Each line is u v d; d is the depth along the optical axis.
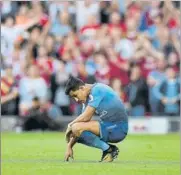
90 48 79.94
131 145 54.41
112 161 37.94
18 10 83.31
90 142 37.56
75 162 37.97
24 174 32.00
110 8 83.44
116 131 37.72
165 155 44.44
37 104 74.25
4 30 81.06
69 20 82.88
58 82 76.44
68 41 80.44
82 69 78.12
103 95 37.41
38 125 73.50
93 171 33.16
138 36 81.25
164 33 81.75
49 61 77.88
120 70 77.44
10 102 75.31
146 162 38.94
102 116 37.53
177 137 66.25
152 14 83.38
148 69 78.06
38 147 51.19
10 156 42.84
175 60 79.00
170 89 75.94
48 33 82.00
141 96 75.50
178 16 82.88
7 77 76.44
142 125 75.12
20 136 65.25
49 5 83.88
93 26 81.94
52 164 36.69
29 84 75.88
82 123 37.38
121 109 37.66
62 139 60.84
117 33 81.12
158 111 75.75
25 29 81.75
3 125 74.38
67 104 75.31
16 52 80.25
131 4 84.25
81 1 83.69
